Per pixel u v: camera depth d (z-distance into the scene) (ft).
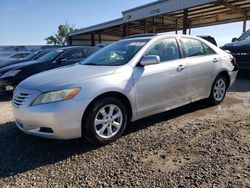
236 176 10.02
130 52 15.42
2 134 15.28
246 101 20.86
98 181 10.16
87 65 15.74
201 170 10.56
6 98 27.07
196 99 17.99
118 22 84.43
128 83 13.89
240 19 76.48
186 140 13.48
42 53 33.96
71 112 12.10
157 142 13.38
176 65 16.20
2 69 28.71
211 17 77.00
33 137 14.58
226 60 19.94
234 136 13.71
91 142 13.02
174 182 9.85
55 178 10.51
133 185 9.79
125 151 12.55
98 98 13.00
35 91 12.65
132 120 14.51
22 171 11.12
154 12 62.23
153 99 15.12
